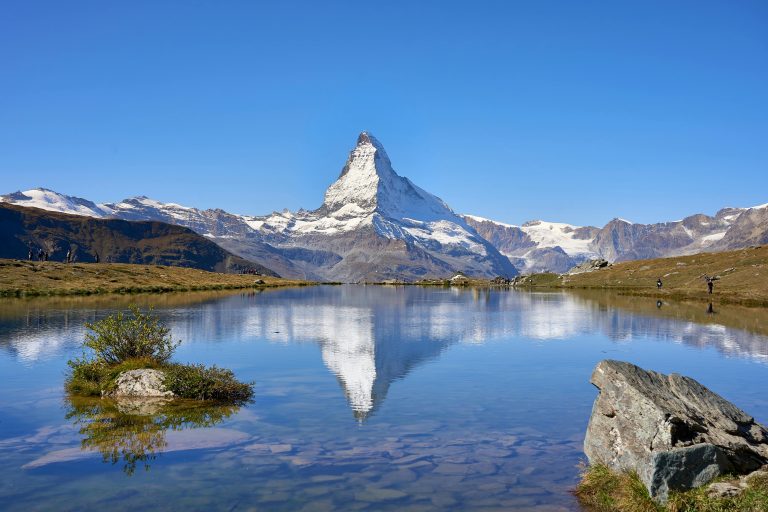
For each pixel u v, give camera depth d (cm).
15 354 3438
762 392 2462
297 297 10412
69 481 1505
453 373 2984
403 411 2225
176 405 2314
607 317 6034
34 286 10244
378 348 3884
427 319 5966
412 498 1408
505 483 1505
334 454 1728
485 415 2172
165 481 1505
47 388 2591
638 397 1488
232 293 11594
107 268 13900
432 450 1767
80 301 7938
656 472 1305
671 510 1248
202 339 4284
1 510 1319
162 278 13975
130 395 2430
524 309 7338
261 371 3055
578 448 1792
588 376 2898
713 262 12288
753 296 8019
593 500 1393
